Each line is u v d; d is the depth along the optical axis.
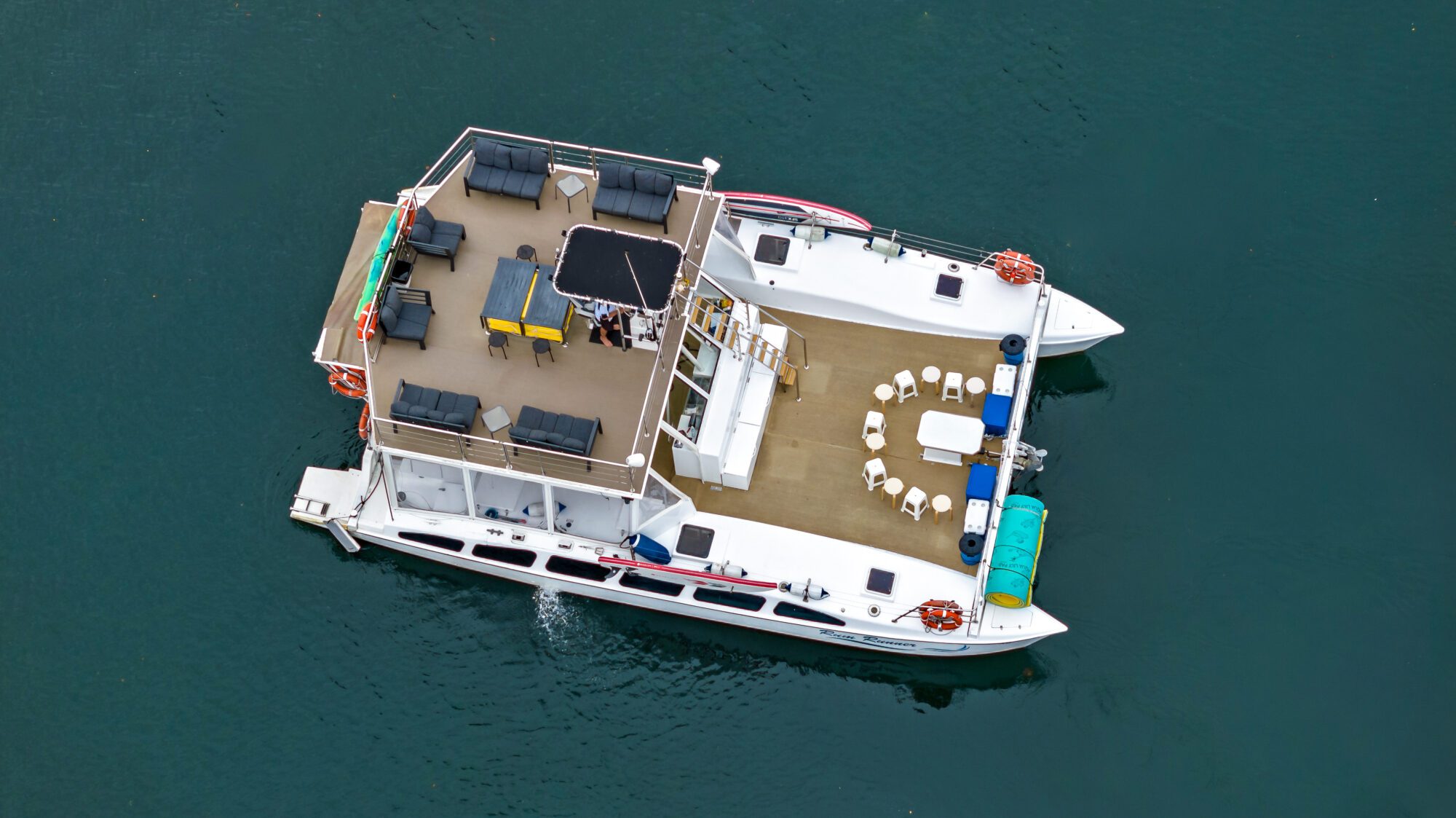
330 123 61.59
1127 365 56.09
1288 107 60.62
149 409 56.50
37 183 60.72
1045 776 49.69
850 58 62.28
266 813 49.94
